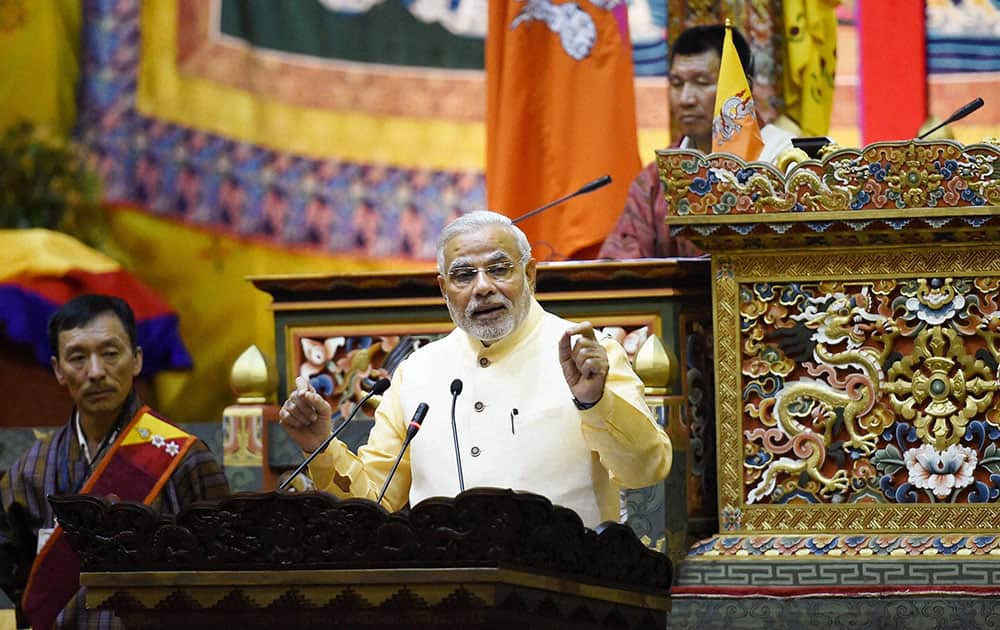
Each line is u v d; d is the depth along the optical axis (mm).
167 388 11305
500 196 9078
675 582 6617
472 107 12227
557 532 4598
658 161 6730
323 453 5480
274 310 7414
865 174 6531
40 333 10070
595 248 9016
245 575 4691
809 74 10477
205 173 11852
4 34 11469
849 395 6594
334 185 12102
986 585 6305
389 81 12242
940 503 6484
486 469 5445
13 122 11445
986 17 11352
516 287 5488
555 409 5465
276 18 12156
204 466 6195
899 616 6355
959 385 6496
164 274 11680
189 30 11914
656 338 6754
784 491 6629
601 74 9094
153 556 4781
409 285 7270
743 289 6711
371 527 4562
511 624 4559
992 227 6445
